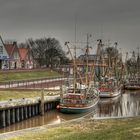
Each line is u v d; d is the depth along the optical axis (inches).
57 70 5644.7
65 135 1395.2
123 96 4215.1
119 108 3134.8
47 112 2726.4
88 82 3516.2
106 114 2746.1
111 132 1403.8
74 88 2942.9
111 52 5452.8
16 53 5787.4
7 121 2170.3
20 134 1504.7
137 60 7042.3
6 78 3951.8
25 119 2406.5
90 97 2989.7
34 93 2982.3
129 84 5024.6
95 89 3506.4
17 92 2908.5
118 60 5659.5
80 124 1744.6
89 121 1856.5
